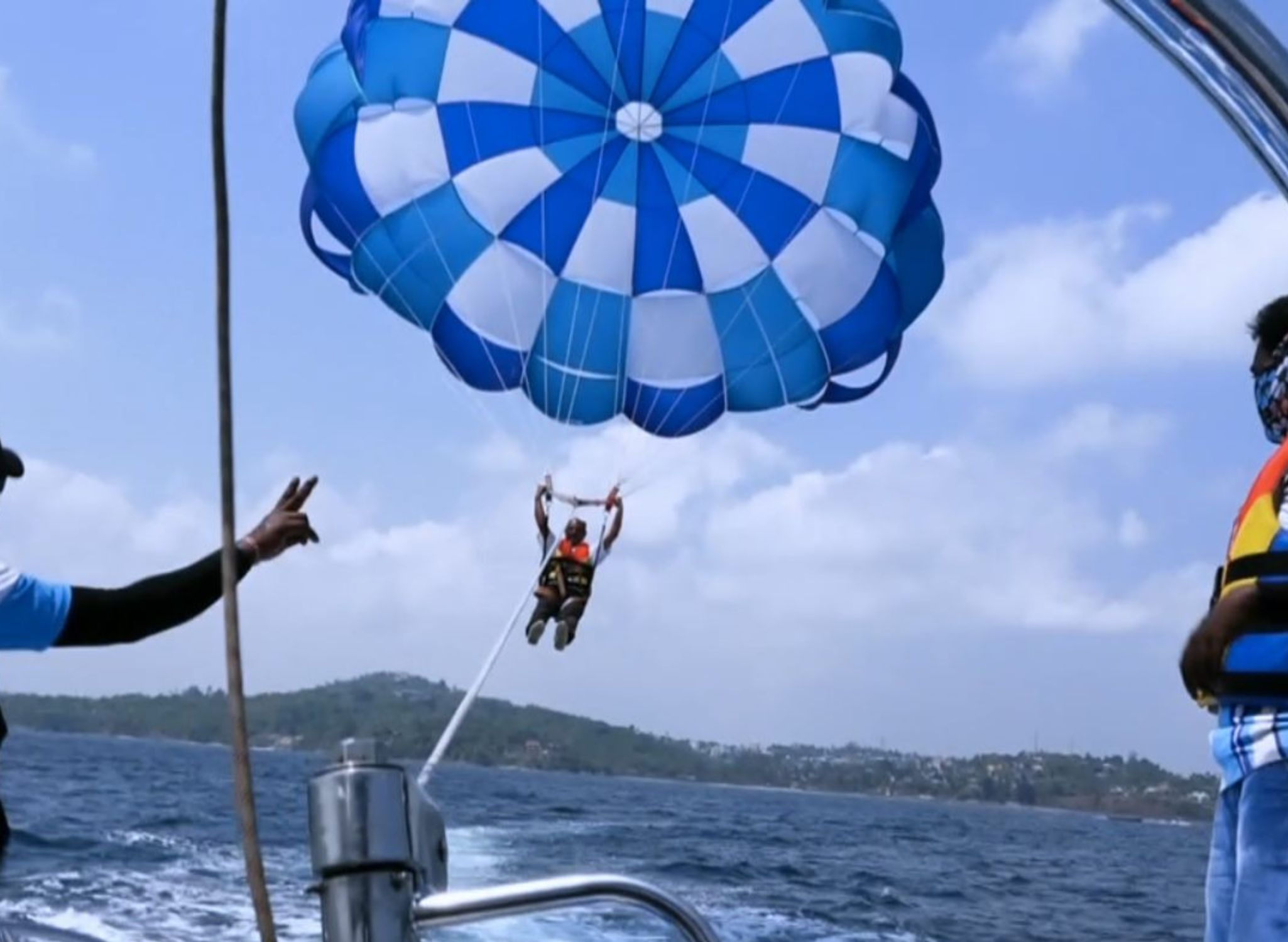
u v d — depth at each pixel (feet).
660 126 29.35
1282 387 7.91
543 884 4.90
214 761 229.45
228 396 4.88
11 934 6.10
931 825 192.95
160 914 41.27
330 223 28.86
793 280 29.01
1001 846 141.59
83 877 48.62
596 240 29.40
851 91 28.40
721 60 28.89
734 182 29.22
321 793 4.80
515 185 28.99
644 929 39.99
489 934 38.27
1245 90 4.78
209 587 7.00
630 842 88.48
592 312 29.58
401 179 28.58
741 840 102.53
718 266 29.40
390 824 4.78
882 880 75.51
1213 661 6.95
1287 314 8.04
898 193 28.17
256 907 4.46
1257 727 7.27
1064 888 83.46
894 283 28.84
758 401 30.07
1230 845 7.68
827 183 28.66
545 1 28.58
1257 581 6.86
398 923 4.77
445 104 28.68
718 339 29.66
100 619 6.79
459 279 28.96
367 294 29.30
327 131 28.48
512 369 29.55
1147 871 113.80
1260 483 7.35
